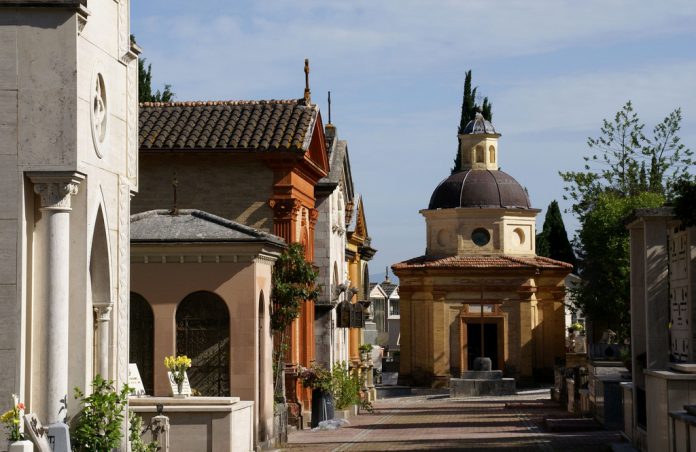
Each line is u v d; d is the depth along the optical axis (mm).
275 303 34094
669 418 23156
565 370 52781
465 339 76625
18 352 17156
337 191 47688
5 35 17453
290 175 37562
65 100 17469
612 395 36594
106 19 19656
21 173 17359
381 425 42000
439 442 33938
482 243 78562
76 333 18219
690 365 24156
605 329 70000
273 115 39500
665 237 26984
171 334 28828
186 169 37906
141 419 22156
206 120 39062
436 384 76250
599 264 64062
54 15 17484
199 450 23734
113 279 19984
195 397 24141
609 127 68500
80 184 18188
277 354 35531
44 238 17578
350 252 55625
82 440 18062
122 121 20688
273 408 31391
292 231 37656
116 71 20281
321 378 39281
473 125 82625
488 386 68188
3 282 17219
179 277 29016
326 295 43406
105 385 18562
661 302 26969
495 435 36562
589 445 31297
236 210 37656
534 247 79938
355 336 56812
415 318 77500
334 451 30906
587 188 68812
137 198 37969
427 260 79250
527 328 76250
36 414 17438
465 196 79250
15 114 17422
